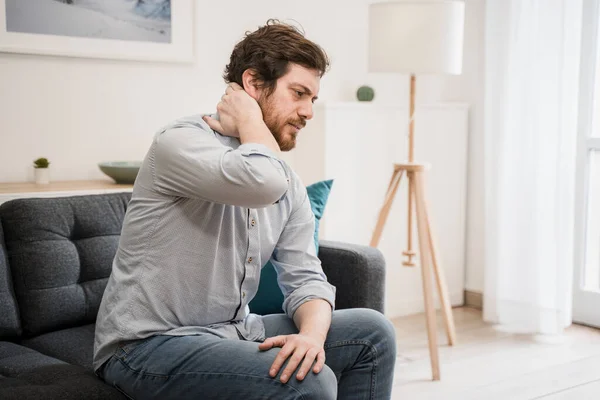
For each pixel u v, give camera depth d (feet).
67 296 7.02
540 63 11.41
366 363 5.26
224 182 4.66
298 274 5.69
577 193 12.03
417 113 12.48
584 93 11.85
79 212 7.30
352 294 7.53
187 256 4.95
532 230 11.66
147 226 4.93
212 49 11.00
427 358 10.50
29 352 6.37
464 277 13.38
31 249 6.91
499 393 9.12
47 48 9.43
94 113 10.00
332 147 11.68
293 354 4.66
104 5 9.81
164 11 10.34
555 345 11.09
